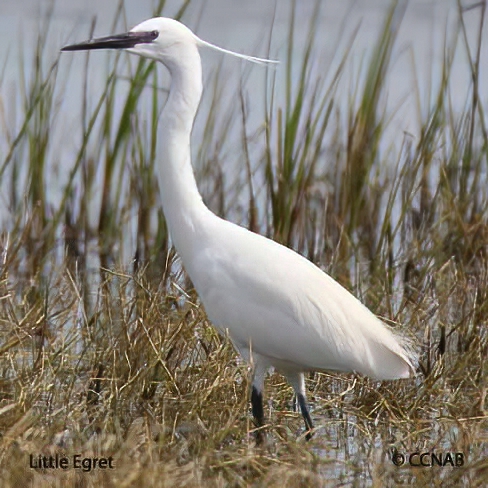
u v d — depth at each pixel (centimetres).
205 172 1436
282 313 891
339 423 947
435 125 1430
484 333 1088
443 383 998
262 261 902
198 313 1039
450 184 1447
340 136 1595
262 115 1780
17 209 1437
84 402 901
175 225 943
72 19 2184
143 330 989
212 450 815
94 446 815
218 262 910
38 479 752
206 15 2314
